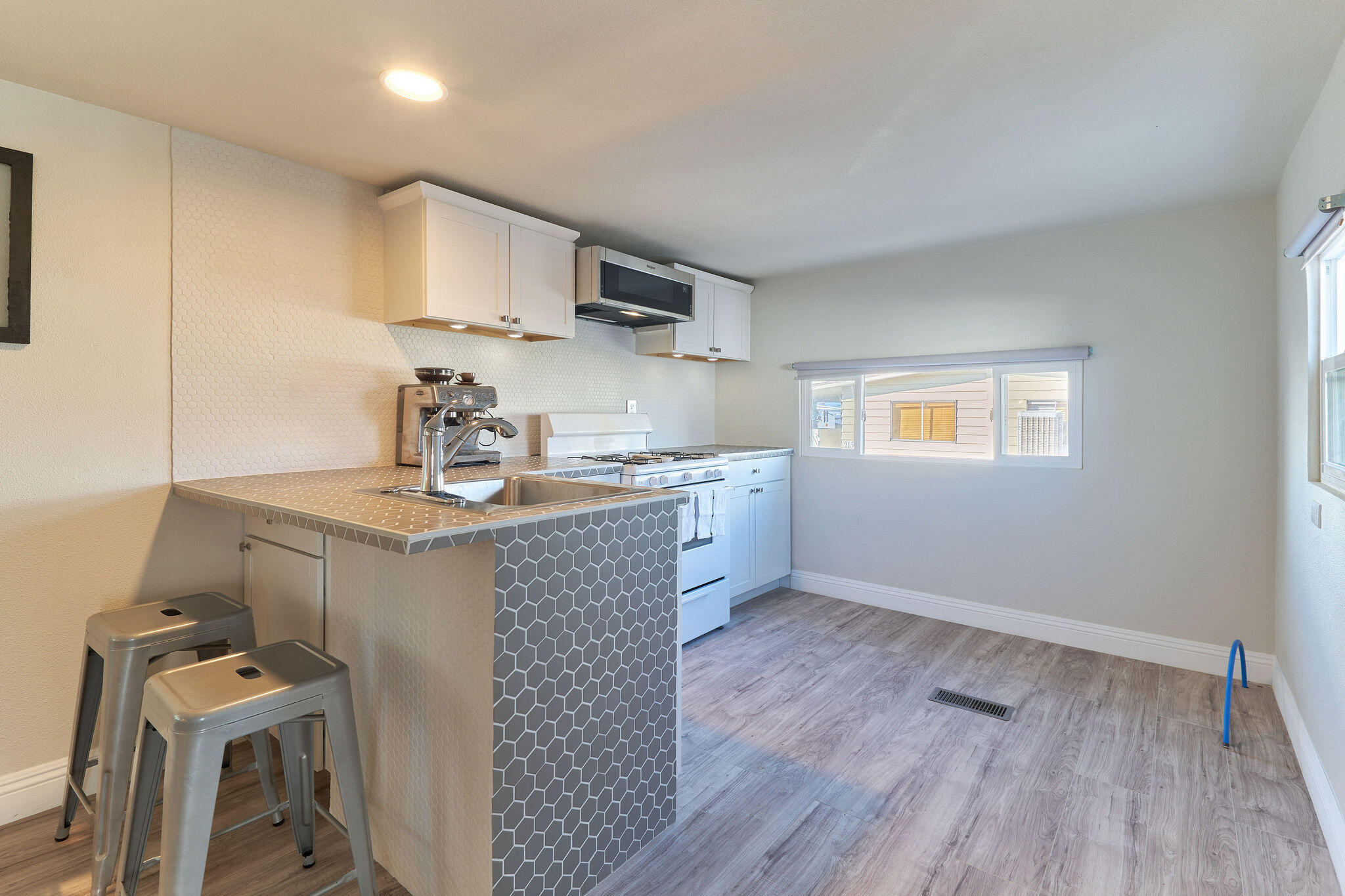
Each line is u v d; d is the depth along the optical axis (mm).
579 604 1624
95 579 2088
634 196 2859
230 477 2363
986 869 1722
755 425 4605
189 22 1609
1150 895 1623
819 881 1686
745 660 3158
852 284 4121
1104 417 3275
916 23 1614
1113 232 3227
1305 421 2225
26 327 1915
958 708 2662
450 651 1533
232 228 2355
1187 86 1914
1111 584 3277
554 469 2689
